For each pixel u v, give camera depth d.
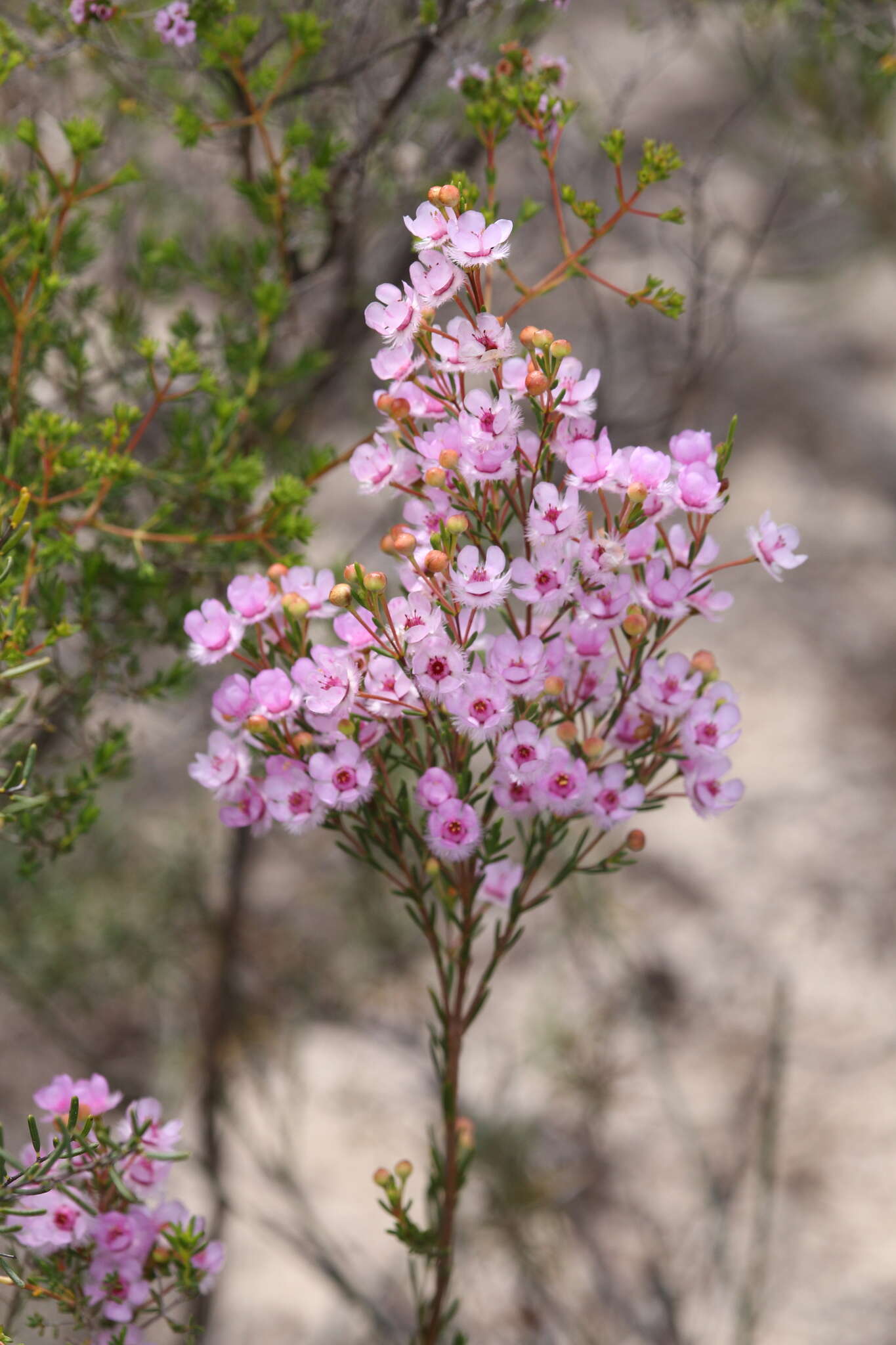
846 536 7.07
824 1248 4.26
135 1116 1.18
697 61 6.22
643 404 3.79
